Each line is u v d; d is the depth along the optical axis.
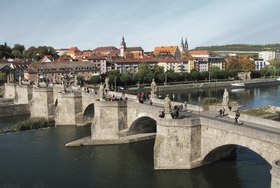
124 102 82.62
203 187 55.59
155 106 74.94
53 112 120.31
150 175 61.41
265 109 120.75
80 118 105.50
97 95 98.25
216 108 73.81
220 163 63.31
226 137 55.31
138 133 85.38
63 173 64.81
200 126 60.34
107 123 83.00
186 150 60.31
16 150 79.69
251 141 50.78
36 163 70.69
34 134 94.81
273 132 51.88
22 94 141.62
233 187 54.81
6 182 61.59
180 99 169.75
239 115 60.31
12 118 122.81
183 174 59.88
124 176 61.94
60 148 80.50
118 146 80.19
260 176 57.97
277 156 46.97
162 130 62.03
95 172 64.56
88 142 81.81
